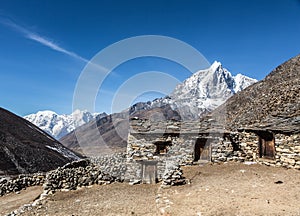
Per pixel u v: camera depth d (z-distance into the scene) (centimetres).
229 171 1822
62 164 5088
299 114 2523
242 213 1042
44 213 1320
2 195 2023
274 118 2239
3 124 5934
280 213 1013
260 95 5553
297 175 1597
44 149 5500
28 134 6319
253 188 1384
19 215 1324
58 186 1762
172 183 1612
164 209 1204
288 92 4306
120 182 1894
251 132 2100
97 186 1831
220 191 1380
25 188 2138
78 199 1559
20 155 4462
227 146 2109
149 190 1672
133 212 1230
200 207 1170
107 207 1351
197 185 1563
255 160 2041
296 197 1206
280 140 1881
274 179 1545
